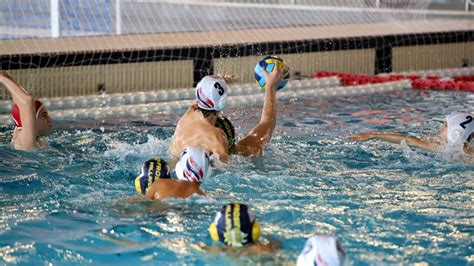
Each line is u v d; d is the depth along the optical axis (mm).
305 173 15156
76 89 24516
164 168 13227
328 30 32062
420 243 11422
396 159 16281
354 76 28547
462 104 23375
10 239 11562
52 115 21078
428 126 19984
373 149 17156
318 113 21797
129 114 21906
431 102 23750
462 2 41125
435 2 40688
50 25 29531
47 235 11734
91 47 25562
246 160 15898
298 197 13625
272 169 15367
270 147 17203
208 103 15461
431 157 16312
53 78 24016
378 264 10594
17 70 23359
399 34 30766
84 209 12938
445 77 28891
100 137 18562
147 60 25469
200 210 12539
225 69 27016
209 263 10383
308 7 38125
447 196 13766
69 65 24172
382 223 12281
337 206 13133
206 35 29594
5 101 22875
